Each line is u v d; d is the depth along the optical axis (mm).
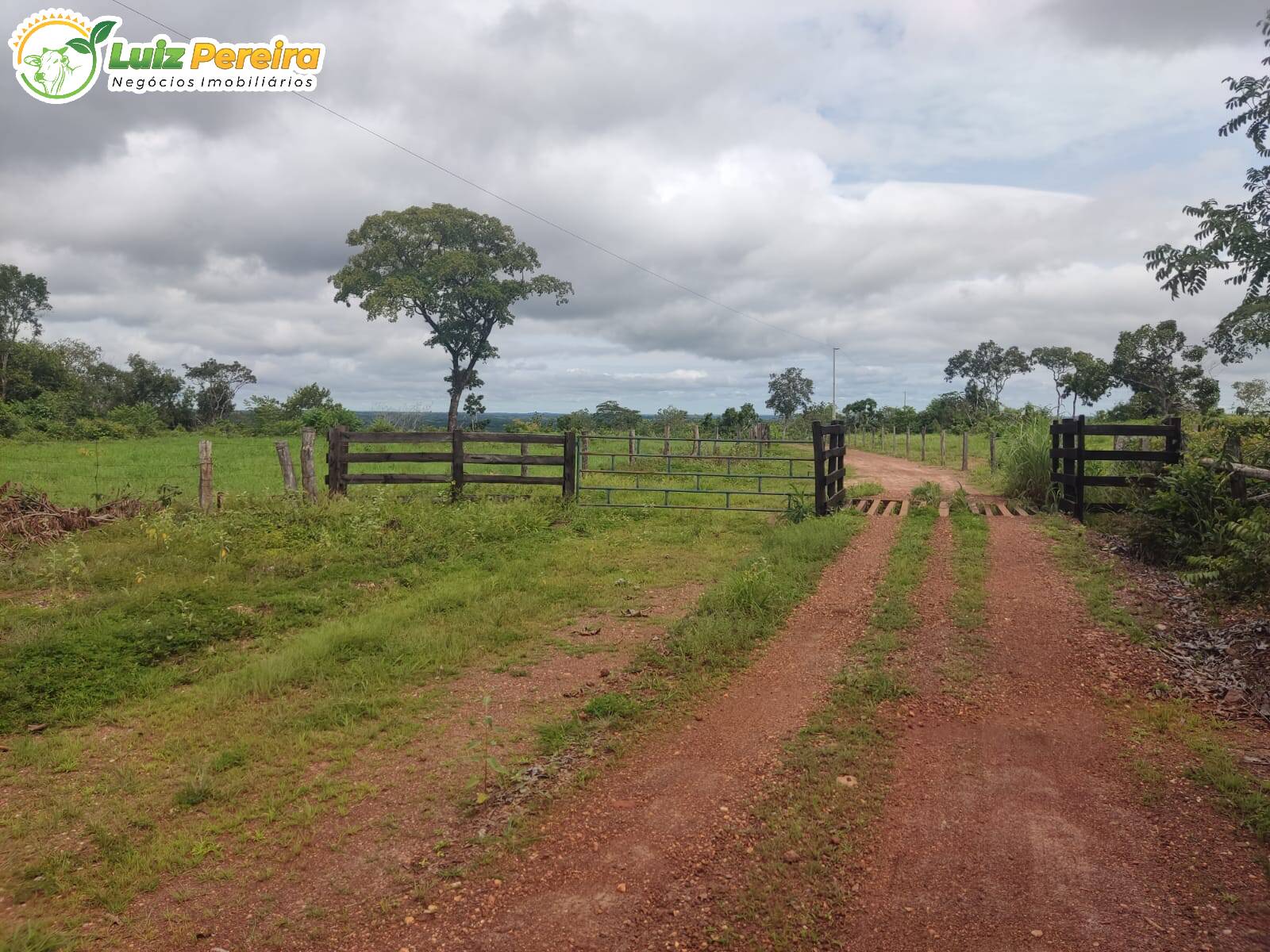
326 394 49094
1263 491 8984
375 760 4977
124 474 19875
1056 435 13969
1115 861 3777
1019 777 4648
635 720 5512
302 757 5012
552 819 4246
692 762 4898
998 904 3473
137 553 9922
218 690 6035
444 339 50938
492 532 11672
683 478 19766
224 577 9109
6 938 3305
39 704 5789
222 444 32656
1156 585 8414
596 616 8125
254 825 4254
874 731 5281
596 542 11703
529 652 6973
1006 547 10539
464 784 4645
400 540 10797
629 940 3279
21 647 6613
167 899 3646
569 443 14016
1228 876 3590
